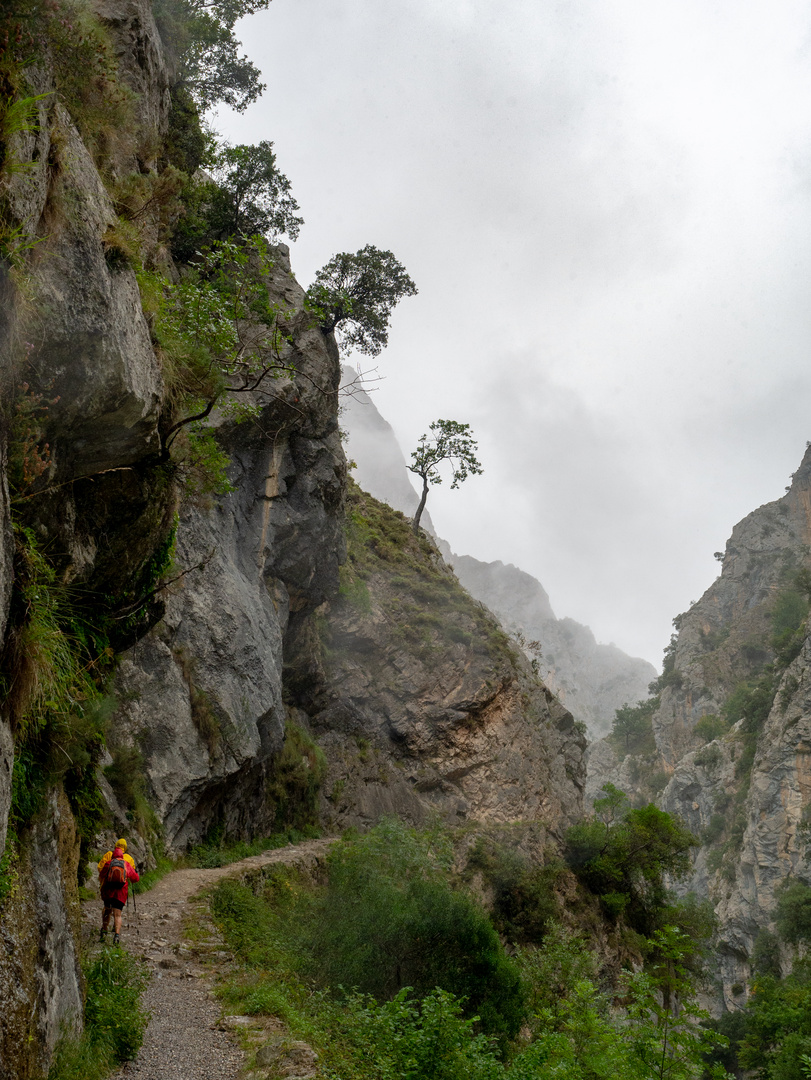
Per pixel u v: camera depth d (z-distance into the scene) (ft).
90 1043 21.29
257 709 91.86
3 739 15.42
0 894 16.80
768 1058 117.91
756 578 577.43
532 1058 32.50
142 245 26.58
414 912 53.93
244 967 38.01
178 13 94.73
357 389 54.34
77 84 24.00
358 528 179.11
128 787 62.80
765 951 262.88
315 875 84.79
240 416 35.65
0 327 16.66
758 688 412.98
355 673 151.12
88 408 20.57
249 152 101.91
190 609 86.22
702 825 381.81
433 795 148.77
